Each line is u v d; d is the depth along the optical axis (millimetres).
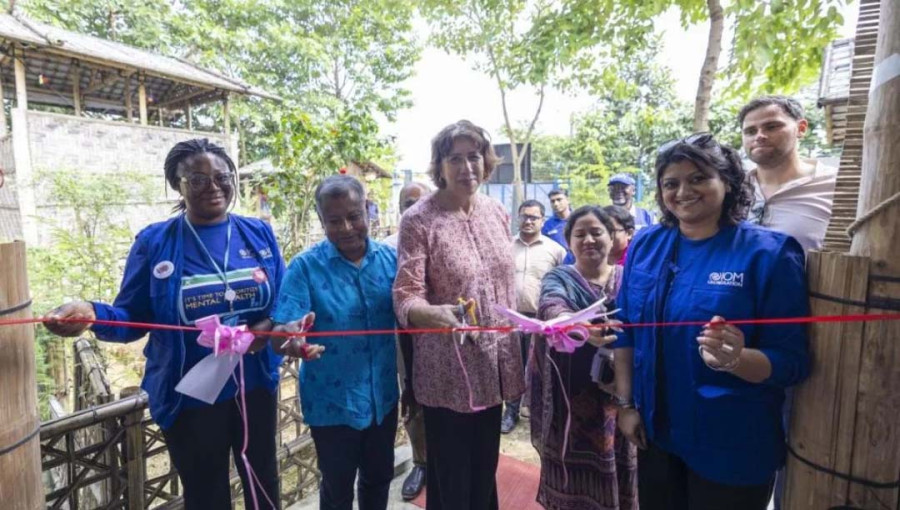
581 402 2055
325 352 1873
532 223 3910
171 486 2449
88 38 10438
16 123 8375
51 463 2002
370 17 16594
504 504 2764
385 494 2096
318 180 5375
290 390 4484
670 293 1545
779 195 2219
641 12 3893
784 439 1493
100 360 4312
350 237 1866
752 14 3406
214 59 13852
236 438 1939
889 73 1174
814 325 1343
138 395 2207
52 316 1482
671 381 1529
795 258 1383
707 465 1480
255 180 5988
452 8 7492
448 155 1796
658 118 11773
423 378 1867
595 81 5418
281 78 16031
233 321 1818
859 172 1413
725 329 1287
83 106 12758
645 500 1725
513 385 1930
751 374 1317
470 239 1869
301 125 5305
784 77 3850
